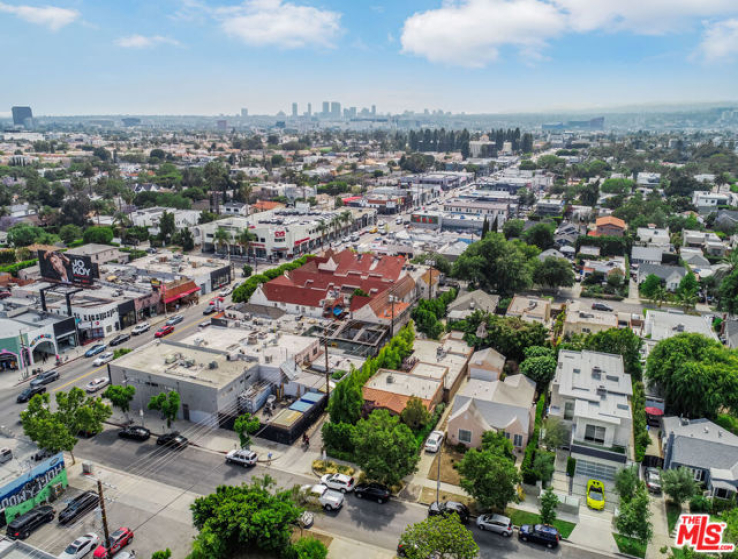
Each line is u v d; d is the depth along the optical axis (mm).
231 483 66125
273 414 80375
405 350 96750
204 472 68375
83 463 67812
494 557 55188
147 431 76125
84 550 53969
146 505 62156
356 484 66438
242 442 71375
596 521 61344
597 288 151000
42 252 130000
